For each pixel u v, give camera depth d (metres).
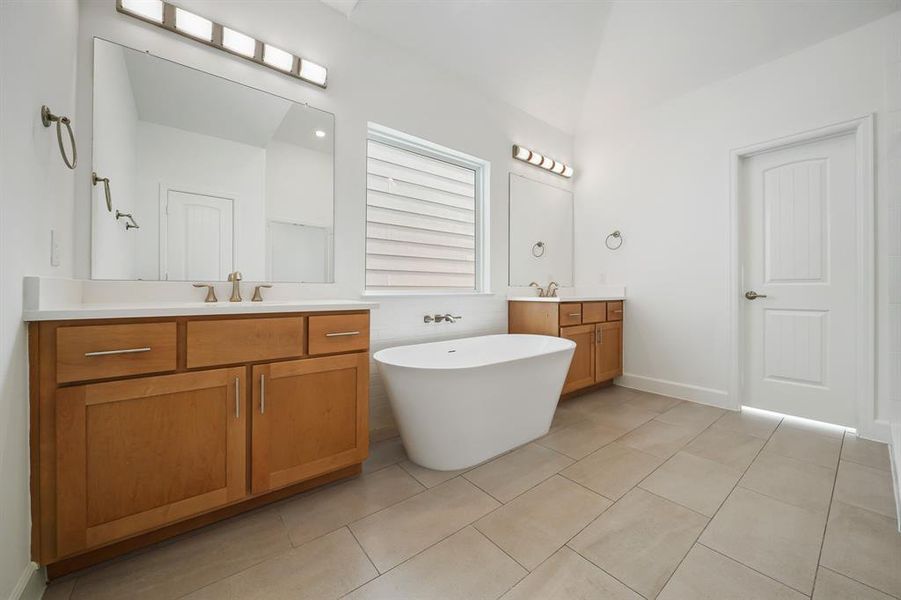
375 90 2.29
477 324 2.86
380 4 2.13
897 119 1.99
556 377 2.19
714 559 1.18
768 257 2.58
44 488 1.03
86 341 1.08
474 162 2.94
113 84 1.54
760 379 2.62
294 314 1.49
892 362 1.99
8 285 0.92
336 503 1.51
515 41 2.61
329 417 1.58
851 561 1.17
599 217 3.50
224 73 1.80
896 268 1.98
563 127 3.56
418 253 2.75
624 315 3.32
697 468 1.80
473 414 1.80
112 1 1.54
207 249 1.75
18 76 0.96
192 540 1.27
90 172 1.48
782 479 1.68
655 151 3.11
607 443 2.10
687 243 2.91
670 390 3.00
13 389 0.94
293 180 1.99
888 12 2.06
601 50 2.89
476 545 1.25
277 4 1.93
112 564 1.16
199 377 1.27
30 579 0.99
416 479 1.72
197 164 1.73
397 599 1.03
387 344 2.34
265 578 1.11
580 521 1.38
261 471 1.40
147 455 1.17
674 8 2.48
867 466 1.79
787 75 2.42
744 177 2.69
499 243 3.05
